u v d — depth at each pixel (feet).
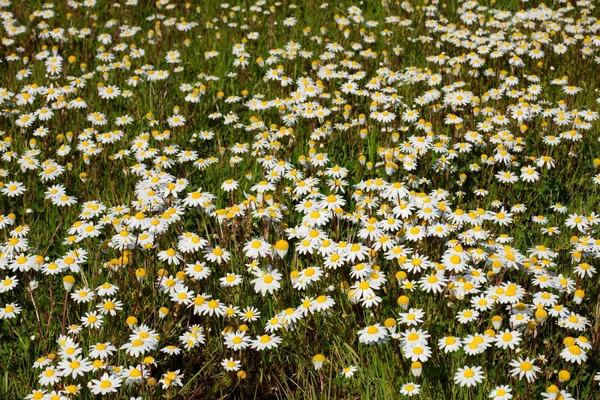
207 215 4.99
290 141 5.73
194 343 4.13
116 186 5.35
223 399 4.15
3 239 4.79
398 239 4.43
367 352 4.17
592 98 6.36
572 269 4.47
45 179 5.31
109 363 4.06
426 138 5.43
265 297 4.39
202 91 6.22
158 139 5.60
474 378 3.77
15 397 3.96
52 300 4.22
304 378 4.19
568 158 5.60
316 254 4.58
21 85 6.61
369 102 6.26
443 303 4.21
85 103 6.04
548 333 4.13
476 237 4.44
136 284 4.33
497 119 5.75
